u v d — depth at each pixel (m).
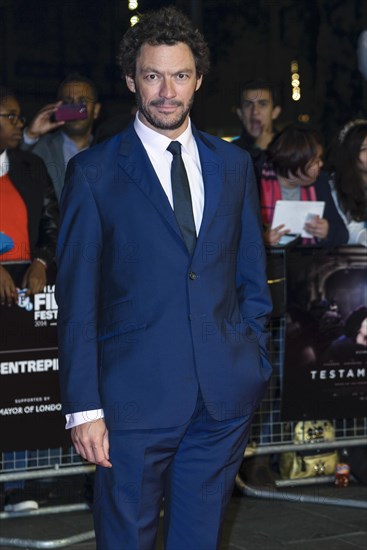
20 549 5.05
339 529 5.29
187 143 3.30
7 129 5.32
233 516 5.53
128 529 3.20
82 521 5.46
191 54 3.15
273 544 5.04
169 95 3.12
